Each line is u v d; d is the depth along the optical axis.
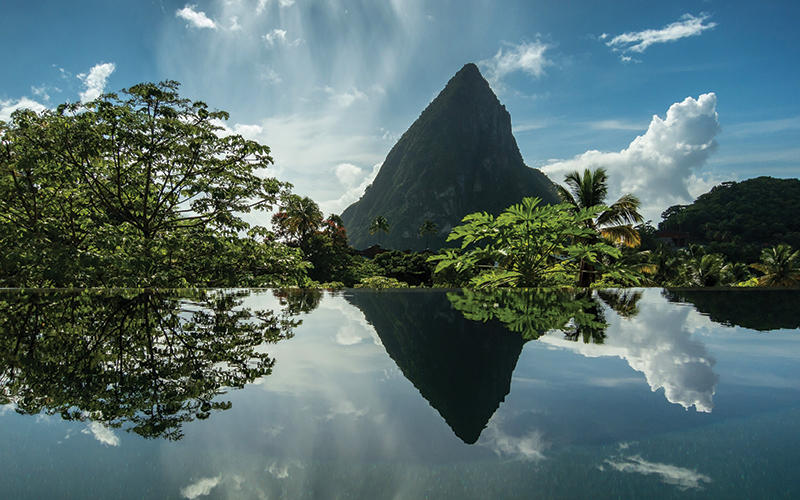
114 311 1.69
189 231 6.92
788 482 0.30
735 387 0.61
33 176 5.21
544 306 2.11
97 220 5.93
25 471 0.33
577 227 5.62
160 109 5.84
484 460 0.35
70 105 5.29
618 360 0.82
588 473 0.32
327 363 0.79
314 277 27.80
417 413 0.49
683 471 0.32
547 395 0.57
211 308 1.91
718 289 3.88
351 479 0.31
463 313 1.76
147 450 0.39
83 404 0.54
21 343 0.98
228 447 0.38
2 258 4.27
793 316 1.66
